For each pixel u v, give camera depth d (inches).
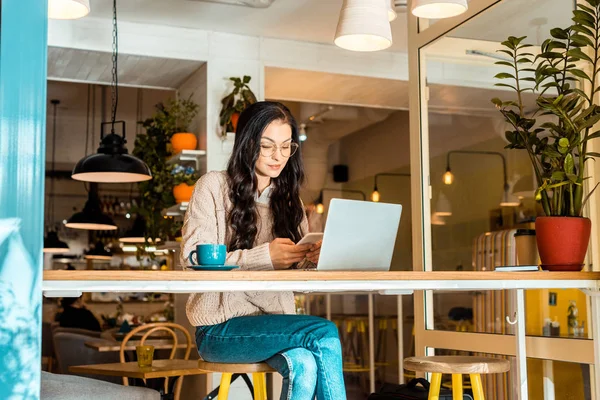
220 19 211.8
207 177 97.0
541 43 130.0
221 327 91.2
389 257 90.1
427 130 161.5
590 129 116.1
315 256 88.8
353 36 115.8
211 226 94.3
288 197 102.2
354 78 240.5
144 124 240.5
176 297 250.5
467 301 204.2
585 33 112.7
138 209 238.2
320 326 85.9
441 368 99.7
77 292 70.5
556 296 119.8
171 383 195.2
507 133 117.0
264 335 87.0
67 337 252.2
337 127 369.4
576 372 113.9
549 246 104.3
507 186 241.1
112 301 446.6
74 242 490.3
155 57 215.2
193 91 232.7
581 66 120.1
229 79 221.5
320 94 260.7
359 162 368.2
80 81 237.8
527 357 126.3
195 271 73.7
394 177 340.2
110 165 190.1
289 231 101.6
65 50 207.9
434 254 169.6
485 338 137.5
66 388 94.7
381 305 350.6
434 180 168.2
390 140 344.2
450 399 117.4
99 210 290.0
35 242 65.8
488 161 235.8
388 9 116.6
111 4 198.4
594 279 99.4
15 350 64.6
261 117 97.0
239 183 96.4
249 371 88.2
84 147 410.3
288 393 81.8
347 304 354.3
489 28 141.8
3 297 64.5
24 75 66.6
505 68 140.6
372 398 122.4
